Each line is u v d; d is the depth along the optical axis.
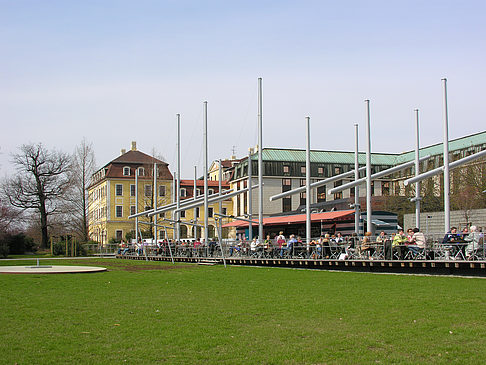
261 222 44.06
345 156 95.94
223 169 110.81
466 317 14.83
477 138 66.31
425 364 10.73
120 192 103.12
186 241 62.28
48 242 85.75
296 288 22.48
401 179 80.31
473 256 26.11
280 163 93.00
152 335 13.36
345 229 46.75
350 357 11.28
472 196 58.12
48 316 15.98
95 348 12.11
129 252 66.00
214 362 11.04
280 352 11.72
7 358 11.35
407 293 19.70
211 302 18.70
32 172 81.94
